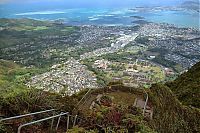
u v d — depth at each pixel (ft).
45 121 36.91
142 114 43.09
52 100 40.37
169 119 55.88
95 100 47.88
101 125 35.65
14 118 34.47
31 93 39.42
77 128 34.09
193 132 61.21
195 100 97.91
